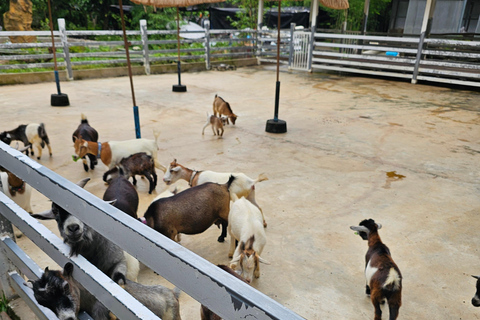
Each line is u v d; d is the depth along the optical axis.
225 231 4.21
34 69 14.36
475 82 13.09
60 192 1.53
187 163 6.39
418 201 5.28
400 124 9.12
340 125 8.98
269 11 22.48
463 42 13.26
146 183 5.84
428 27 13.88
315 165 6.52
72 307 1.80
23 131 6.34
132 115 9.34
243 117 9.58
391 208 5.05
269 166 6.41
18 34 12.93
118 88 12.79
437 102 11.53
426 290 3.50
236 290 0.88
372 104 11.17
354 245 4.20
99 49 17.58
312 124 9.04
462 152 7.30
